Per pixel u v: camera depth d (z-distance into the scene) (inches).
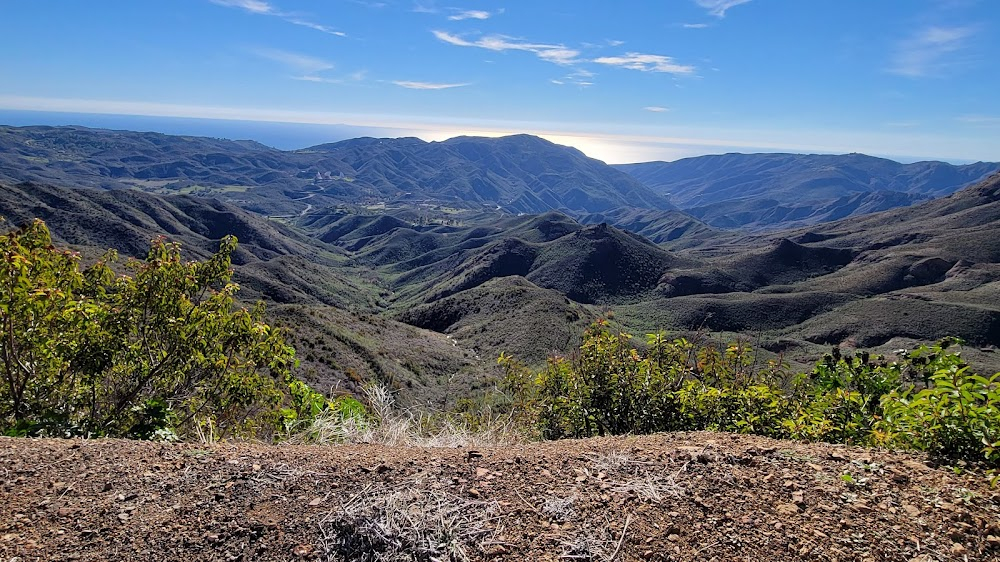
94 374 173.3
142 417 168.4
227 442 133.3
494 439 180.4
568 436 189.0
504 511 86.4
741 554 77.5
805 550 78.6
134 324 190.1
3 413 161.9
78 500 89.3
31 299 159.8
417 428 186.9
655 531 82.1
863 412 149.5
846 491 94.7
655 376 182.2
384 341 1786.4
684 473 100.0
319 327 1435.8
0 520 83.4
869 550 78.9
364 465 101.0
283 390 210.7
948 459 110.4
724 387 176.1
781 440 123.6
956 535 82.4
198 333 194.5
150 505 88.1
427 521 81.7
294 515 85.0
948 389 115.9
